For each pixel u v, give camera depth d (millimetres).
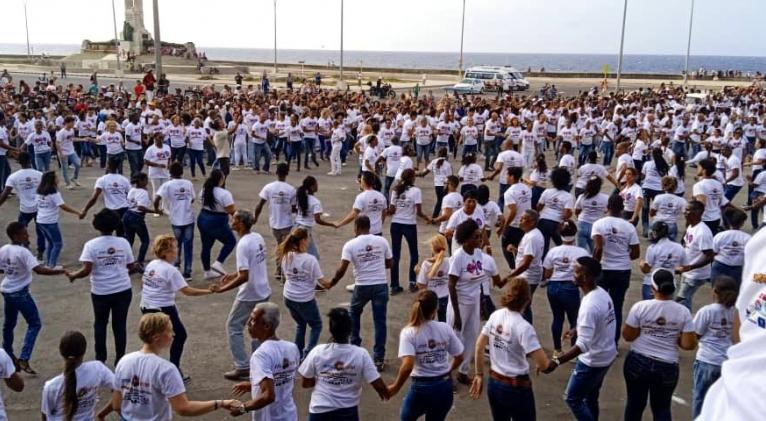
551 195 10492
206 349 8430
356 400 5316
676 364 5891
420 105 27891
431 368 5586
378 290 7863
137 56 73562
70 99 27688
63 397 4969
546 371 5531
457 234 7328
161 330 5059
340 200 17359
